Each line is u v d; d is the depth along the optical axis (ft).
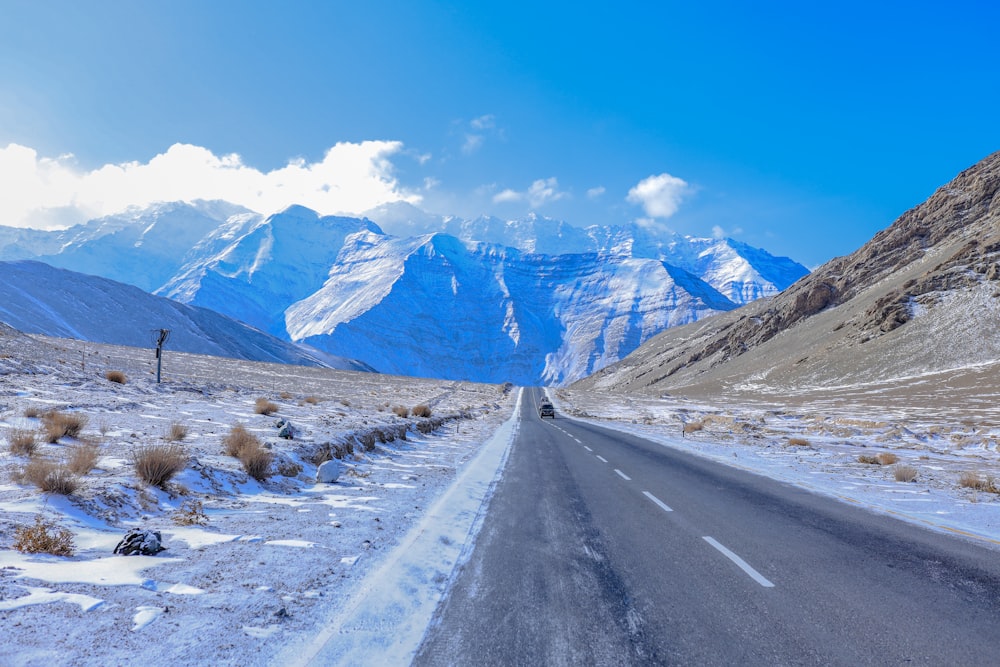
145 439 39.04
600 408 237.86
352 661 11.99
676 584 18.06
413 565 19.16
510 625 14.47
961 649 13.26
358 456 47.44
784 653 12.97
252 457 32.63
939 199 480.64
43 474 22.74
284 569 17.37
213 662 11.28
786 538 24.53
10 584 13.87
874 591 17.43
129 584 15.05
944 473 51.90
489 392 321.93
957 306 300.81
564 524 27.20
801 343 394.52
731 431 109.50
